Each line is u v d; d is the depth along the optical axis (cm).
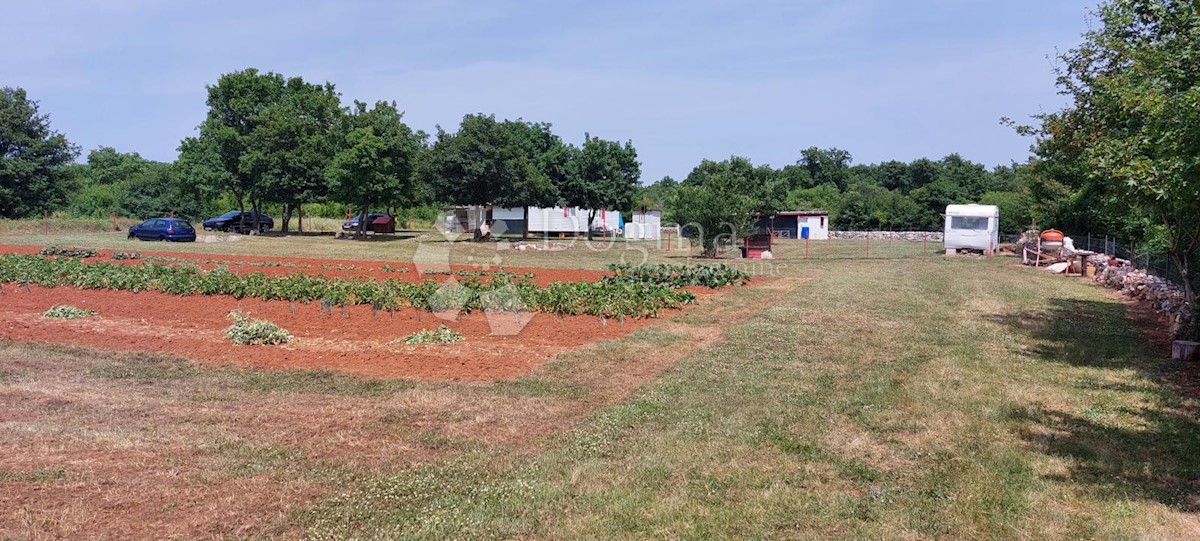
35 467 577
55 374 902
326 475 571
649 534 473
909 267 2647
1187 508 514
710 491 540
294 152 4628
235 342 1084
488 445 646
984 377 908
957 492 540
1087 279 2264
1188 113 671
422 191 4469
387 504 517
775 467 591
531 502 520
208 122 4922
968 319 1383
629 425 700
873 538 468
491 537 469
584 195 5019
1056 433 684
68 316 1298
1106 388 858
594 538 467
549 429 696
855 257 3244
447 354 1023
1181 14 1004
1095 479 568
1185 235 1187
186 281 1538
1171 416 739
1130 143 968
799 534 473
